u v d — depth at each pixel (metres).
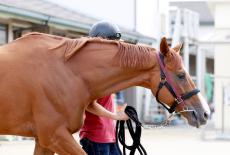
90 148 4.89
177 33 20.23
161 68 4.43
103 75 4.41
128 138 13.88
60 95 4.21
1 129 4.24
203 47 18.73
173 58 4.43
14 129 4.23
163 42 4.38
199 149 12.07
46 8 13.91
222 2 17.88
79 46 4.34
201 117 4.44
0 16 11.52
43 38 4.39
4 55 4.25
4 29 12.98
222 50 18.28
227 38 17.53
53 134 4.18
